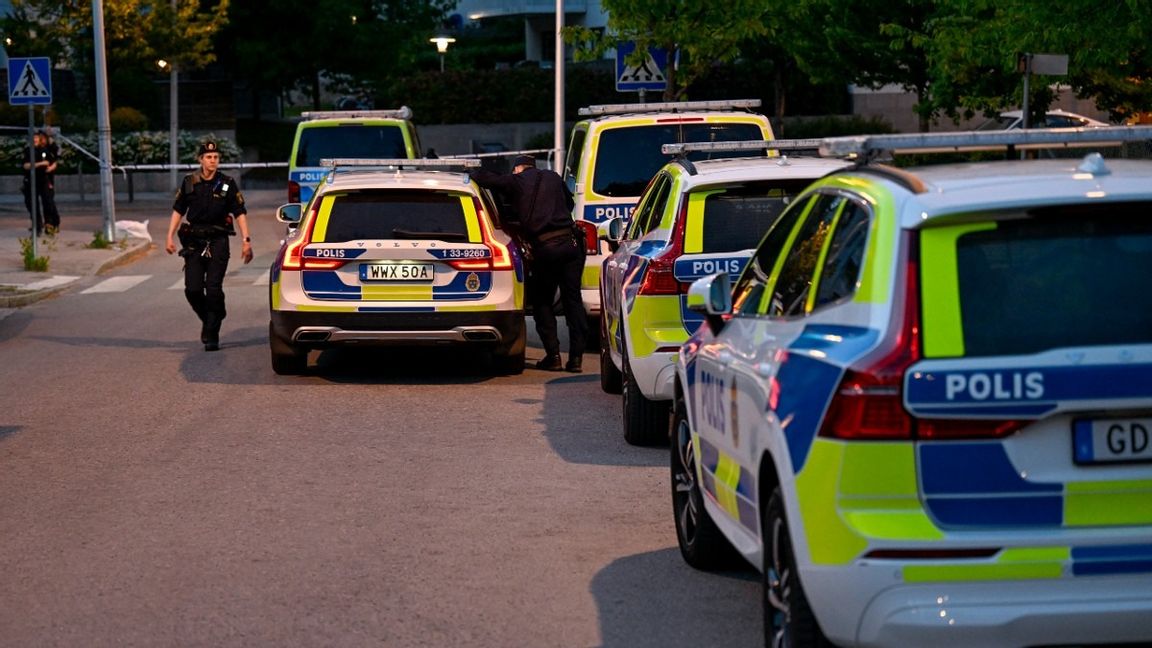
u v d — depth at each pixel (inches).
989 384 195.9
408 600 294.2
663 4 1000.2
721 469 273.4
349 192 577.0
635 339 436.5
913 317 200.1
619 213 650.8
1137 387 195.6
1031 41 742.5
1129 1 703.1
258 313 819.4
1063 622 196.5
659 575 311.3
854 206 230.4
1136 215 206.2
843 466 199.5
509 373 606.2
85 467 428.5
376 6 2466.8
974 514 197.8
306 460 435.2
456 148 2112.5
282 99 2871.6
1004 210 203.6
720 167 450.9
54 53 1930.4
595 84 2108.8
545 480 406.3
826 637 209.5
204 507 376.5
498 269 570.6
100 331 756.0
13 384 591.2
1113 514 198.1
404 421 499.5
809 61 1453.0
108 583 308.2
